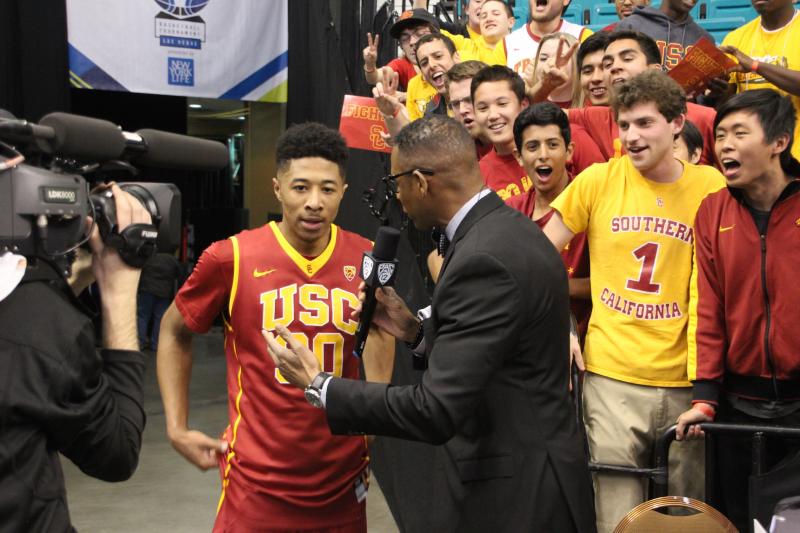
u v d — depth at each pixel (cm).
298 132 260
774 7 437
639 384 306
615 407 308
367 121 441
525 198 360
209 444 265
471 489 220
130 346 171
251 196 1433
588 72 397
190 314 268
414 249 478
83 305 166
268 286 263
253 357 264
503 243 213
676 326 306
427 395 206
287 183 258
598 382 313
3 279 143
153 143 173
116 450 163
